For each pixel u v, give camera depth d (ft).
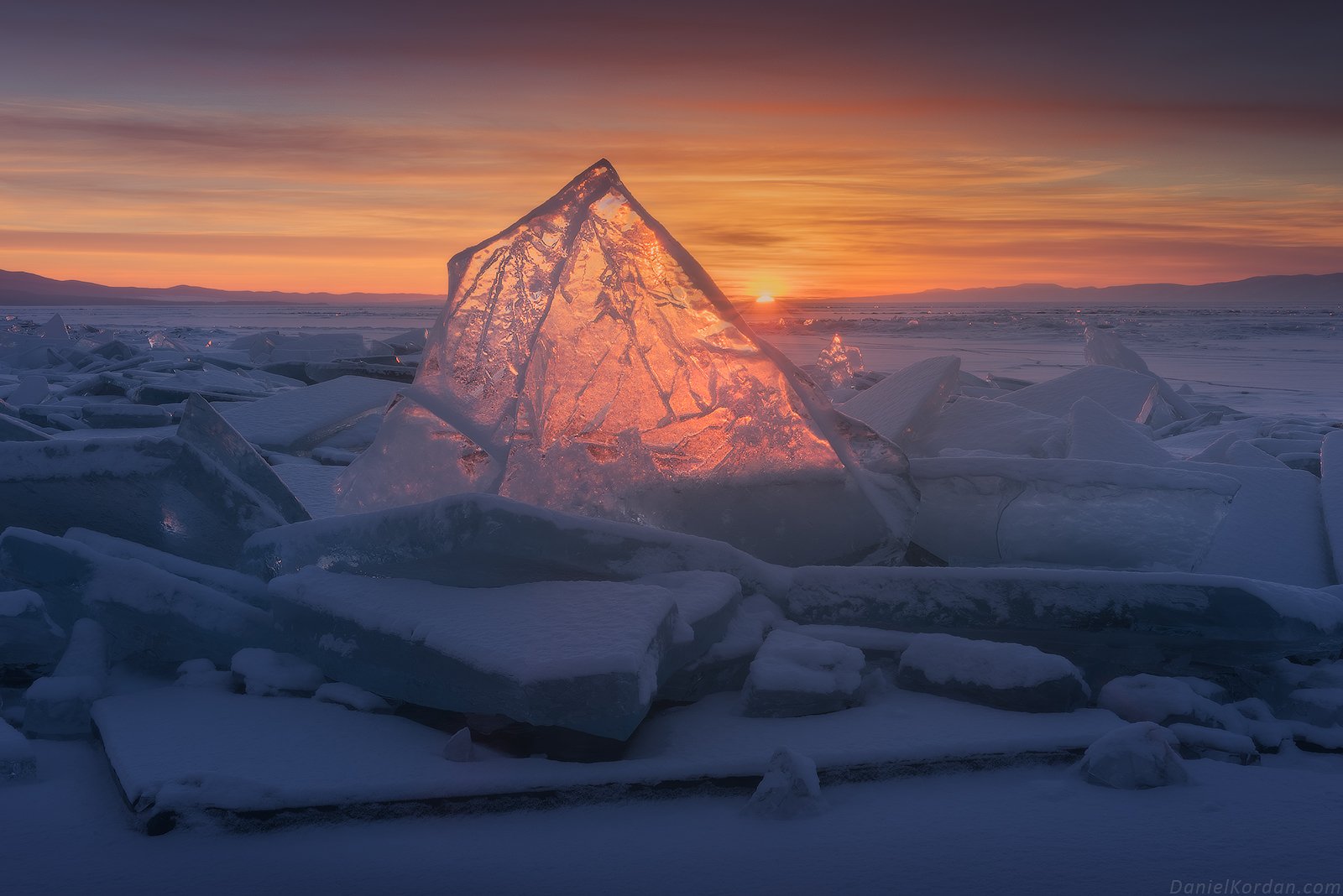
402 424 12.73
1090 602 10.14
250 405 25.55
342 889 6.23
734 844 6.82
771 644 9.56
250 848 6.82
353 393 26.45
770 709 8.87
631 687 7.36
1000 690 9.15
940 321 341.00
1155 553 13.17
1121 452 16.85
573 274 11.75
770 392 11.74
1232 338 176.45
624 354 11.80
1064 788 7.73
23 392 34.53
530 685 7.35
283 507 12.55
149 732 8.38
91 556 10.27
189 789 7.14
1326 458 17.02
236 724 8.64
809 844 6.81
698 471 11.89
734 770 7.66
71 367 53.83
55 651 10.24
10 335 65.67
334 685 9.36
